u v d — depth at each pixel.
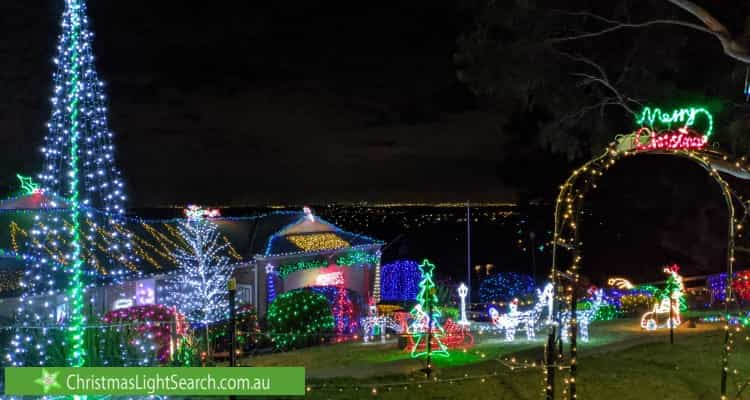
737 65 14.70
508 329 17.45
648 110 8.60
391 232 64.31
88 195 14.80
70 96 9.37
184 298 19.66
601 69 16.39
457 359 14.11
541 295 17.84
